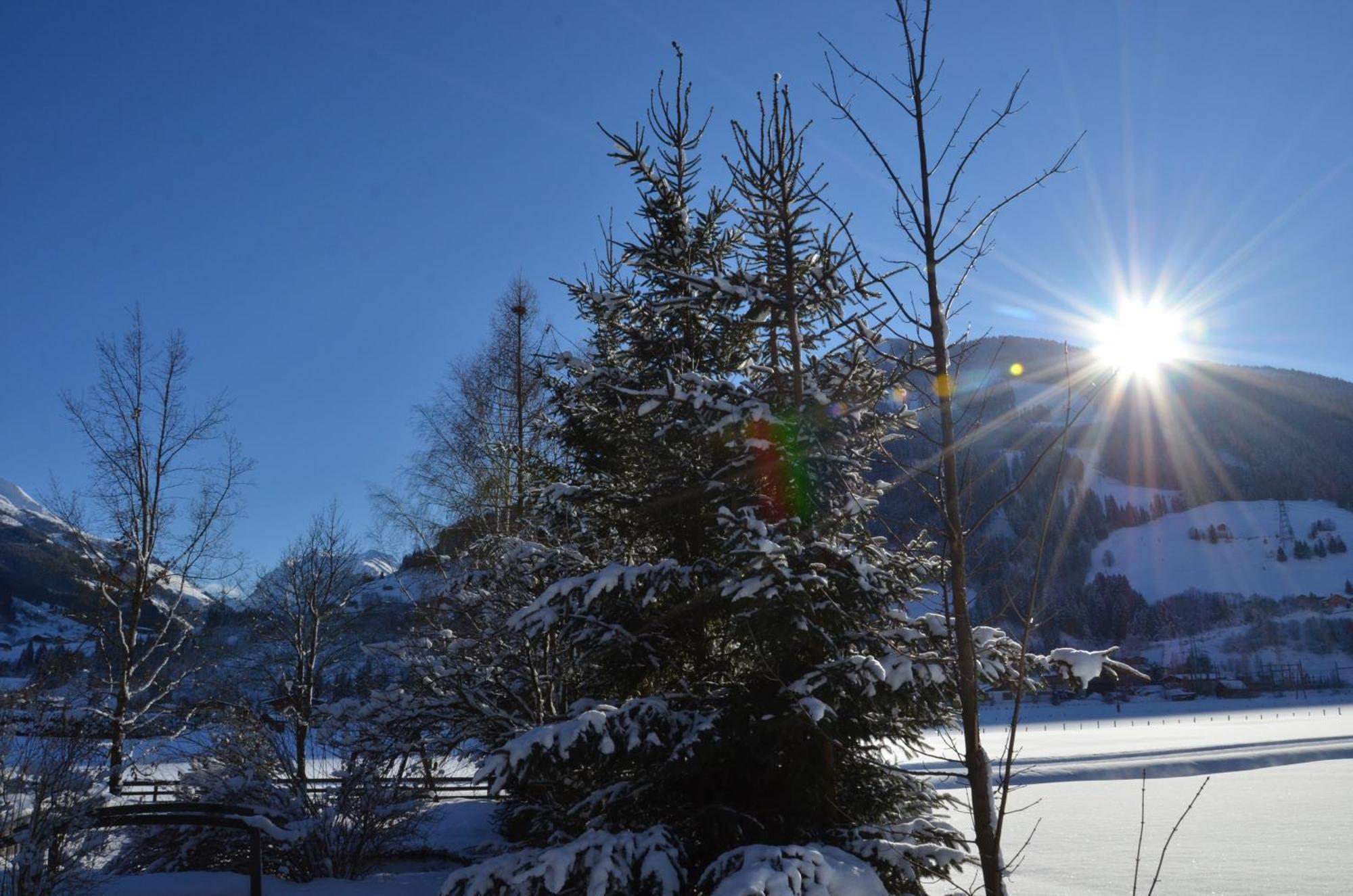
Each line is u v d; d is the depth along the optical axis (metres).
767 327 9.29
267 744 15.01
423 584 18.45
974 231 5.46
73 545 22.42
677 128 10.70
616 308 10.12
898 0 5.68
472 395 20.56
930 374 5.55
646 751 7.55
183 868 13.48
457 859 14.45
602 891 6.51
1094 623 170.12
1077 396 5.20
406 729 12.49
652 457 9.36
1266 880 12.81
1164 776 30.16
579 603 8.63
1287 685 133.00
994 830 4.73
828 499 8.41
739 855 6.67
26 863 9.26
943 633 7.46
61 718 10.45
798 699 7.50
